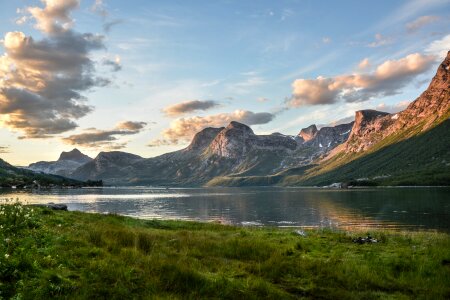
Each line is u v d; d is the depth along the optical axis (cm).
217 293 1157
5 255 1072
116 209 11144
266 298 1184
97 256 1373
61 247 1423
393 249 2158
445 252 1928
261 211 10344
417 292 1380
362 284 1425
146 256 1455
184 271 1259
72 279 1085
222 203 14612
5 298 895
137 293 1073
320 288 1330
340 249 2138
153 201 16212
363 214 8781
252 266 1542
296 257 1805
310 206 11950
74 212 3206
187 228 3262
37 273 1055
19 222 1738
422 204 11219
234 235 2658
